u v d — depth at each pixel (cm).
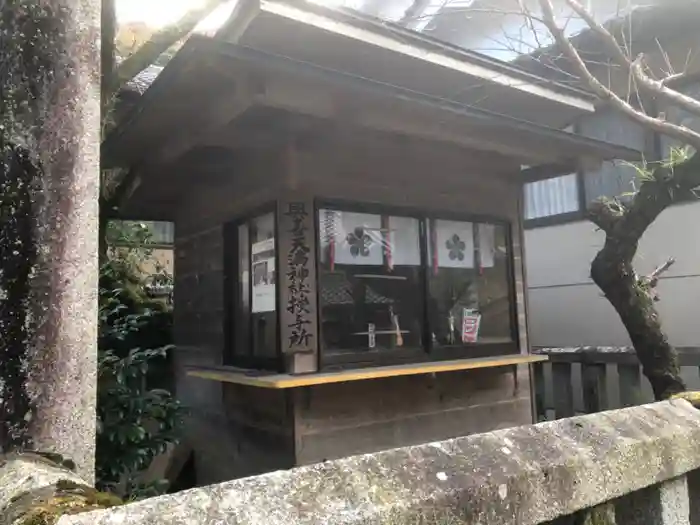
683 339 649
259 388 428
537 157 459
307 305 390
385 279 434
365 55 411
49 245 135
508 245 518
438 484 112
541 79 485
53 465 122
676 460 156
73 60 144
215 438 496
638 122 344
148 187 509
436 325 459
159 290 711
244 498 97
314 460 389
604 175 721
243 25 322
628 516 155
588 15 341
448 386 465
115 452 318
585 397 592
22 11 141
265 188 411
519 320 516
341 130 374
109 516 88
